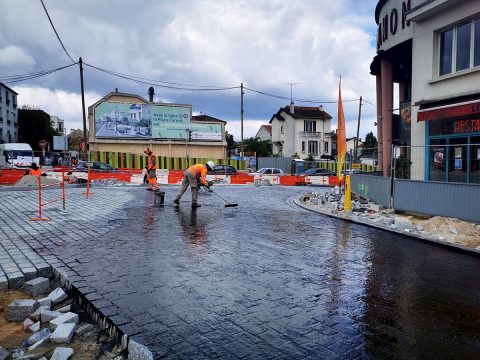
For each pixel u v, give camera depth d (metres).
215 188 19.19
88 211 10.14
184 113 34.62
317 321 3.75
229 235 7.64
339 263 5.85
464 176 11.53
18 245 6.26
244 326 3.58
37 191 14.95
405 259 6.22
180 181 22.05
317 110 56.28
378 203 12.15
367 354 3.15
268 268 5.45
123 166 30.31
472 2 11.30
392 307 4.16
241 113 38.00
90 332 3.57
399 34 15.22
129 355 3.13
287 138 55.00
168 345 3.20
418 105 13.16
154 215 9.86
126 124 32.97
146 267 5.29
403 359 3.09
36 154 43.25
